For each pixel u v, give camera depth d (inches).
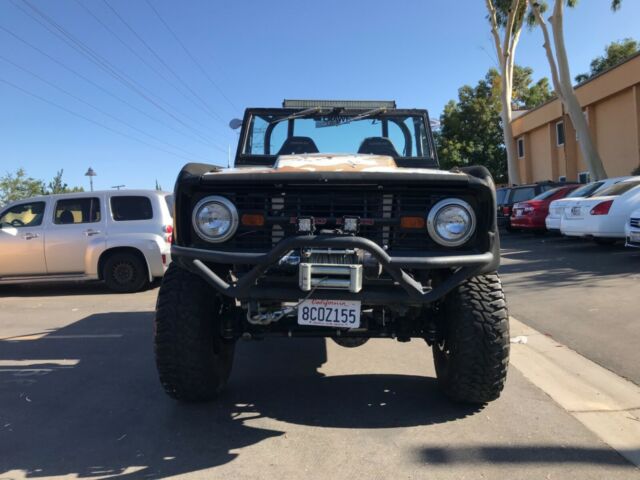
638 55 805.9
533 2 802.2
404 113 226.1
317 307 135.8
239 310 156.7
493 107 1411.2
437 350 168.2
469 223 136.3
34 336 255.4
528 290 318.7
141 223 386.6
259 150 225.0
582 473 120.0
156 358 148.1
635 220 378.9
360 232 137.9
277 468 124.1
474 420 148.8
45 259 381.1
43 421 152.3
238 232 140.1
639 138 832.3
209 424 148.3
